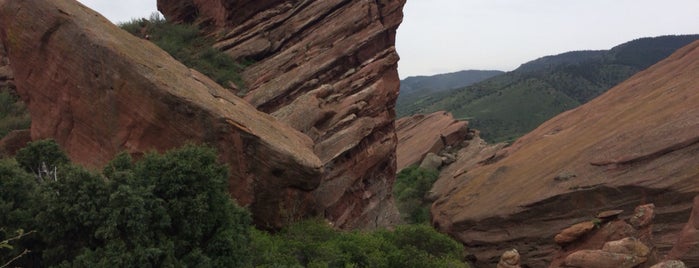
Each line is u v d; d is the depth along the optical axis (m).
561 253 17.72
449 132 60.84
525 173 31.45
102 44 15.72
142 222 9.55
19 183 9.99
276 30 29.94
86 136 16.66
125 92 15.57
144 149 15.66
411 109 194.50
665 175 22.12
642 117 27.64
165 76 16.08
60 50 16.38
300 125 23.23
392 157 28.95
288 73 27.05
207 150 11.34
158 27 31.05
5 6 17.06
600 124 31.36
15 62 17.61
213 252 10.80
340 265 15.45
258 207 16.14
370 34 27.80
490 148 52.06
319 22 29.30
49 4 16.45
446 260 18.22
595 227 17.25
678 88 28.38
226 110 16.17
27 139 19.39
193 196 10.68
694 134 22.41
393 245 18.62
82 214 9.48
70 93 16.61
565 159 28.97
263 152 15.76
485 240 28.33
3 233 9.25
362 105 25.83
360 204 25.06
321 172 16.88
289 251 14.84
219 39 30.70
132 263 9.17
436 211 36.25
